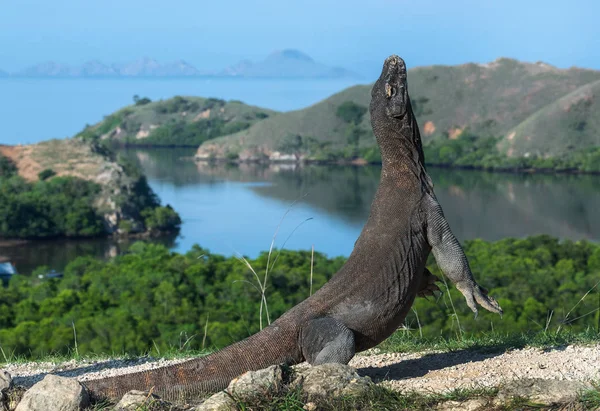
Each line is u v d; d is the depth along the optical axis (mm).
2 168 142750
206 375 6637
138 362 9688
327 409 5660
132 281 42500
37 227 118375
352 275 7039
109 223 124062
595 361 7316
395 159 7352
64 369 9430
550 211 142375
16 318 37719
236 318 33719
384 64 7410
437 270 30172
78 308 37656
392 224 7148
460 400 5816
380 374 7645
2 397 6309
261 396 5734
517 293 36500
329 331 6754
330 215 141500
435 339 10148
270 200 159625
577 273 41188
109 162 144625
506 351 8328
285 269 42344
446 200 155000
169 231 126750
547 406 5512
